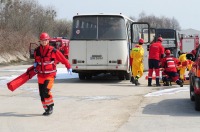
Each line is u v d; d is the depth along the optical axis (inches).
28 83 724.0
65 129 326.0
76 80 786.8
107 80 788.0
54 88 633.0
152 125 340.8
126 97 519.5
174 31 1315.2
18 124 348.5
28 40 1939.0
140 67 675.4
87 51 721.6
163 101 481.4
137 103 465.7
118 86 661.9
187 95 534.3
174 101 480.7
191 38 1846.7
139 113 399.9
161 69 698.2
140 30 882.8
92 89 616.4
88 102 476.7
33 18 2549.2
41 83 389.1
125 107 437.4
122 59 713.6
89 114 395.2
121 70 718.5
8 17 2134.6
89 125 342.0
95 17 725.9
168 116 383.2
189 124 343.9
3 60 1563.7
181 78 697.6
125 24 723.4
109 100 492.4
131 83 717.9
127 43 722.2
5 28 2031.3
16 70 1078.4
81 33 726.5
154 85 669.3
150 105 450.0
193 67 437.4
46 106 390.3
